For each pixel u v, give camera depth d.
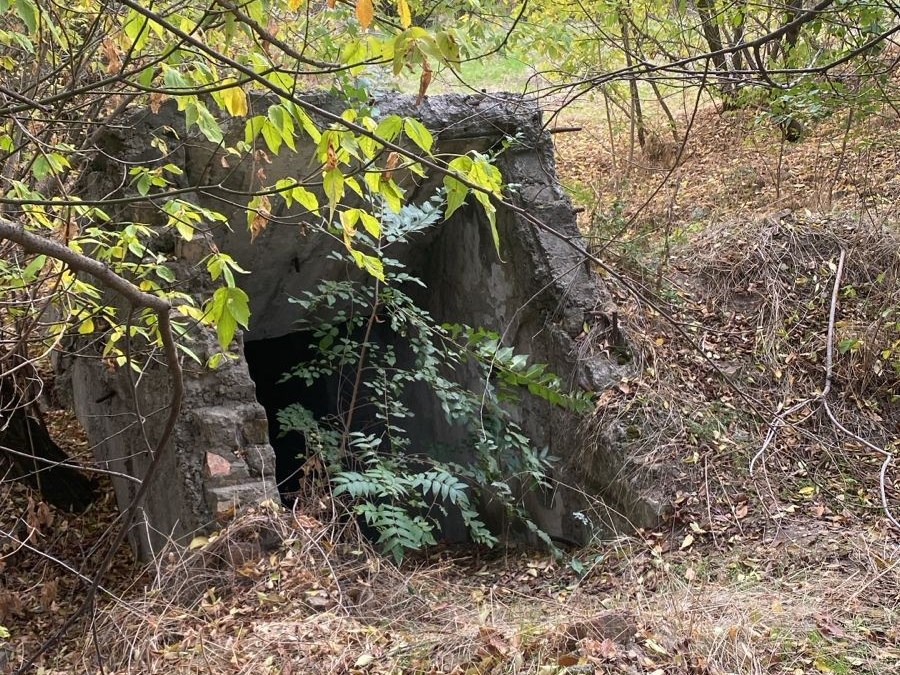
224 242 7.34
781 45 8.70
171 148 6.30
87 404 7.96
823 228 7.96
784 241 7.87
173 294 4.71
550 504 7.04
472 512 5.86
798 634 4.21
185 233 3.71
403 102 7.09
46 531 7.41
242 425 5.71
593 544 6.19
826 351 6.98
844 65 8.18
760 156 10.95
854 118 9.41
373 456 6.36
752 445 6.27
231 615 4.62
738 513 5.75
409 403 9.45
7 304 4.63
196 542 5.13
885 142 10.10
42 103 2.63
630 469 6.18
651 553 5.58
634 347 6.88
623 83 11.60
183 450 5.65
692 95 14.50
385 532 5.44
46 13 4.18
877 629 4.30
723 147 11.84
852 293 7.40
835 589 4.73
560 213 7.39
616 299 7.29
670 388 6.64
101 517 7.63
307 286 8.59
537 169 7.51
